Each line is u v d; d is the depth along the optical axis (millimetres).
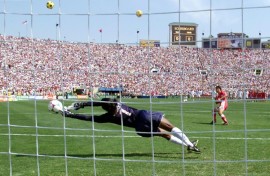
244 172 12219
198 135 21062
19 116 35500
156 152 16016
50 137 20625
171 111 43781
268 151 15977
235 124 28703
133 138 20078
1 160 14562
